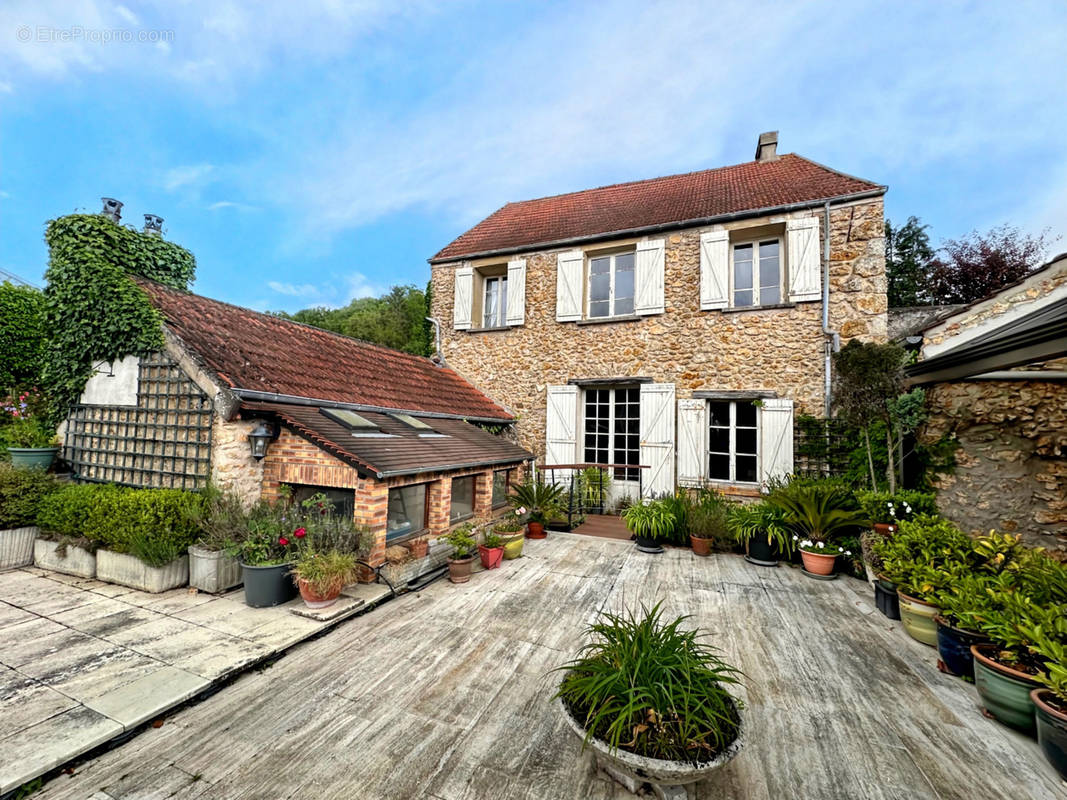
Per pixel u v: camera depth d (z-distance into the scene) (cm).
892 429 609
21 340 822
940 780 213
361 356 810
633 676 204
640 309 871
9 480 496
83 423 563
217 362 497
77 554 466
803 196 791
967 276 1298
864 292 727
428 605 422
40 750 213
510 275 992
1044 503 447
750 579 507
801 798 202
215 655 307
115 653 309
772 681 300
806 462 733
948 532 392
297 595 415
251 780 207
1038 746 236
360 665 313
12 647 316
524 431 962
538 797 200
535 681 295
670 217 883
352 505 474
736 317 804
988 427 484
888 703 276
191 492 458
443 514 551
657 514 619
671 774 175
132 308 516
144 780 206
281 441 494
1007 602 268
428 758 223
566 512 800
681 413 820
